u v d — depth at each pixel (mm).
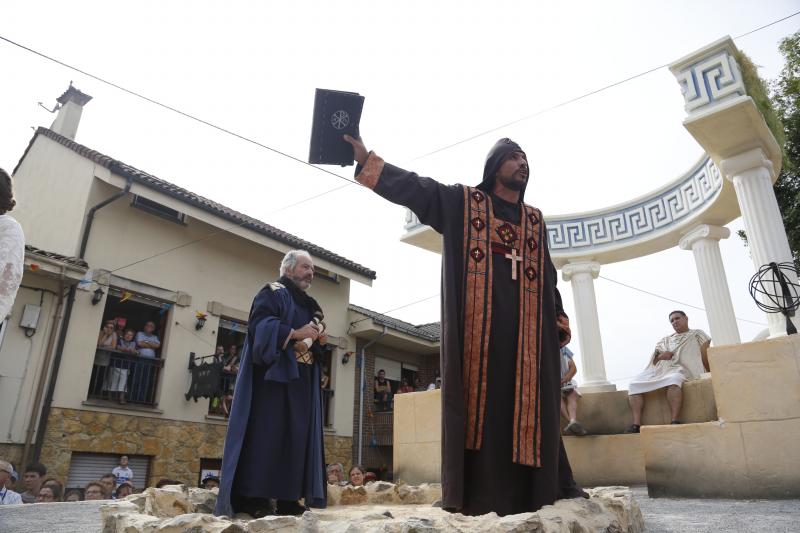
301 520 2133
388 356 20750
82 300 12406
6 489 7512
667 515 3340
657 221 9688
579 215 10383
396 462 7035
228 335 17047
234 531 2025
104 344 12766
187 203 14109
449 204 2902
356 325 19000
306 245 17266
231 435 3320
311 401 3660
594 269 10039
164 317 14305
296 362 3484
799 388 4215
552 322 2982
